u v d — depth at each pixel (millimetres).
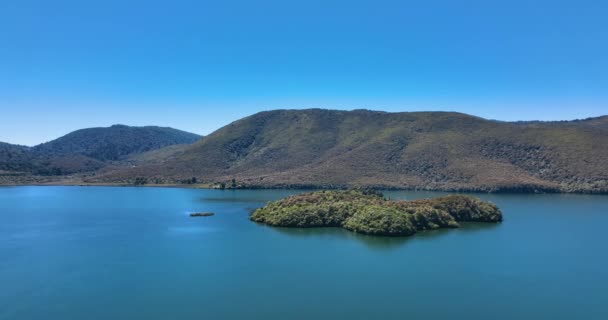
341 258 114188
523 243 132750
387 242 132500
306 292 89250
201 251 121812
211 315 78500
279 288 91500
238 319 77000
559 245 130625
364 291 89875
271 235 143625
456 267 106688
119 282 95500
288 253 119250
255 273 101438
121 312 79875
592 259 114375
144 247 127062
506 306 82750
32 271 103188
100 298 86312
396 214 147500
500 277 99188
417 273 101375
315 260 112000
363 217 148625
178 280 96812
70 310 80750
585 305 83375
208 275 100125
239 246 127625
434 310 80812
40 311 80312
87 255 117875
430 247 126438
